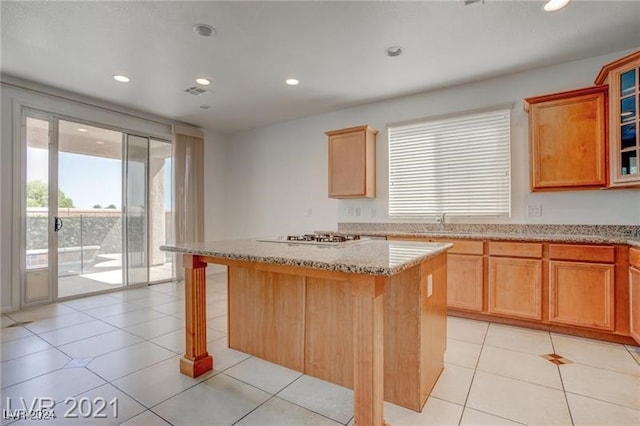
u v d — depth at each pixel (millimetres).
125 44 2729
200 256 2131
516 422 1619
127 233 4500
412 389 1718
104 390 1924
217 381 2031
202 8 2262
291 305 2180
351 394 1890
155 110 4453
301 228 4867
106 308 3570
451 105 3707
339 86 3654
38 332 2844
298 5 2242
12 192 3420
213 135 5590
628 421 1619
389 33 2592
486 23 2459
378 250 1840
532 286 2832
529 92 3279
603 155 2734
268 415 1692
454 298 3180
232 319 2504
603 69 2662
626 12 2316
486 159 3535
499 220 3453
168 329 2928
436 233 3449
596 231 2988
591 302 2604
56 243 3789
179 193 4977
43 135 3666
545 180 2959
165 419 1654
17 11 2264
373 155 4180
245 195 5512
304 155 4832
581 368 2168
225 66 3148
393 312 1761
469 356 2357
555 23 2455
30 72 3254
